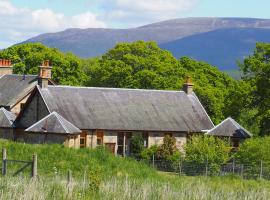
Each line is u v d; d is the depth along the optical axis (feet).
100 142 241.96
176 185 127.13
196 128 253.03
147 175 157.58
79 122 236.43
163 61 350.43
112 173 152.35
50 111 234.17
